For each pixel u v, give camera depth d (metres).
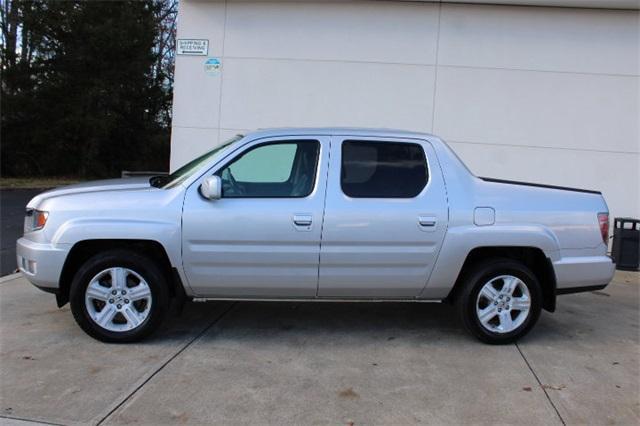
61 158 27.27
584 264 5.17
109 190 4.96
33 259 4.77
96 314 4.85
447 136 9.41
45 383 4.09
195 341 5.04
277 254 4.86
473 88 9.34
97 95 26.48
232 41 9.43
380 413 3.79
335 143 5.07
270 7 9.36
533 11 9.23
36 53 25.95
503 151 9.39
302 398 3.98
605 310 6.52
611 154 9.35
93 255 4.99
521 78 9.32
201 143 9.57
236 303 6.27
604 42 9.23
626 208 9.40
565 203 5.20
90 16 26.11
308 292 5.02
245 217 4.82
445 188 5.06
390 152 5.11
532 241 5.04
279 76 9.45
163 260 5.06
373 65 9.37
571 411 3.90
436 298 5.20
